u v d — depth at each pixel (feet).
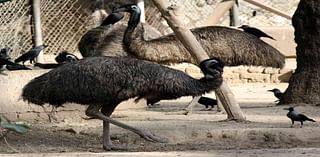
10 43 67.51
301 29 56.49
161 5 48.47
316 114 50.52
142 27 51.70
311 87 55.93
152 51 51.44
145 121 47.62
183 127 43.65
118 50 54.24
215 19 64.54
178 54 51.80
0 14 67.05
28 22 68.44
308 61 56.18
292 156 34.73
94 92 36.99
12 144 40.78
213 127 43.62
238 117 47.34
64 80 37.04
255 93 71.87
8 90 48.62
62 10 72.02
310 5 55.72
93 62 37.37
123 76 37.06
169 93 37.60
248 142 41.52
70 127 46.70
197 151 37.27
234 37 53.42
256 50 53.83
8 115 48.29
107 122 38.73
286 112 52.29
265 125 44.96
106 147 38.65
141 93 37.58
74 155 35.83
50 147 40.01
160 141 40.42
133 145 40.70
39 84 37.45
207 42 52.65
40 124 48.32
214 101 55.42
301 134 41.91
